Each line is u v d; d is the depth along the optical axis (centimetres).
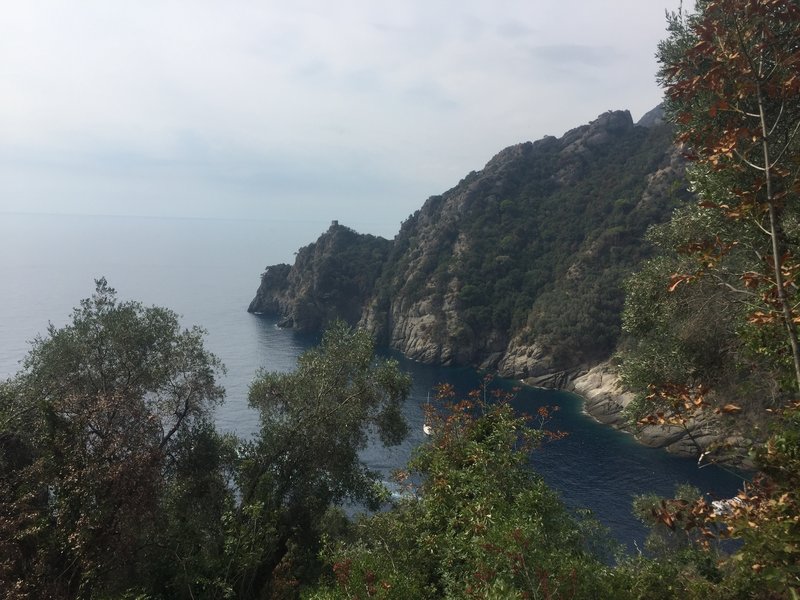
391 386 2461
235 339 12738
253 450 2241
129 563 1492
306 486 2198
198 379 2180
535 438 1359
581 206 12562
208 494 2012
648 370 1378
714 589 995
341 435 2286
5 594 1150
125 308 2141
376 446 6116
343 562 1041
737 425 869
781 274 556
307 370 2411
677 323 1348
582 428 6862
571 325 9419
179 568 1552
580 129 15275
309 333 13938
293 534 2012
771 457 532
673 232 1412
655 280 1447
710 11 606
